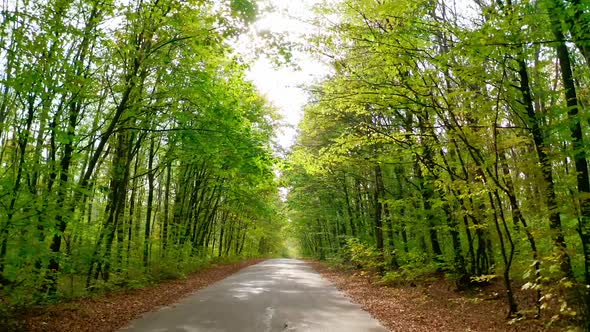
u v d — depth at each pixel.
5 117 9.79
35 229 8.55
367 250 19.64
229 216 46.84
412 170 19.95
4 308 8.00
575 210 7.72
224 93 15.39
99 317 9.74
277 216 49.66
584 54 7.45
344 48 11.42
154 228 27.38
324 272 28.20
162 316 10.35
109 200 15.97
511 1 9.23
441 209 14.87
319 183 28.88
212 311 11.15
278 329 8.82
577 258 8.89
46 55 9.65
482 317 9.82
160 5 11.23
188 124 18.12
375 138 13.06
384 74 12.17
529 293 11.66
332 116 17.27
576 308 7.57
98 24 11.16
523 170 8.50
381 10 9.51
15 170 9.11
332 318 10.16
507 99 8.84
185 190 27.12
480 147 9.95
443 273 16.98
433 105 10.46
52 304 10.18
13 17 9.02
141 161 23.34
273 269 32.06
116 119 12.54
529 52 8.09
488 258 14.54
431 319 9.87
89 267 12.76
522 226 9.12
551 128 8.05
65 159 11.68
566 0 6.86
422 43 10.51
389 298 13.79
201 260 28.52
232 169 19.73
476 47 7.97
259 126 24.55
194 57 13.70
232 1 10.98
